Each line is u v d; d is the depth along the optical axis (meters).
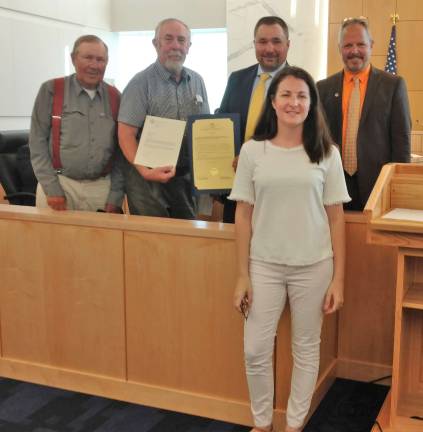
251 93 3.05
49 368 2.89
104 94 3.09
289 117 2.09
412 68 7.09
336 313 2.91
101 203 3.15
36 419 2.63
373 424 2.54
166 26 3.04
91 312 2.75
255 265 2.22
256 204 2.20
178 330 2.60
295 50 7.55
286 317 2.38
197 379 2.62
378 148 3.05
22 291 2.87
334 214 2.21
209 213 3.31
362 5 7.15
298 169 2.11
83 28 8.15
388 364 2.87
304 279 2.17
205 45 8.58
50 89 3.02
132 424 2.58
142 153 2.96
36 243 2.78
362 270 2.83
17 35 7.05
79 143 3.03
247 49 7.81
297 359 2.28
